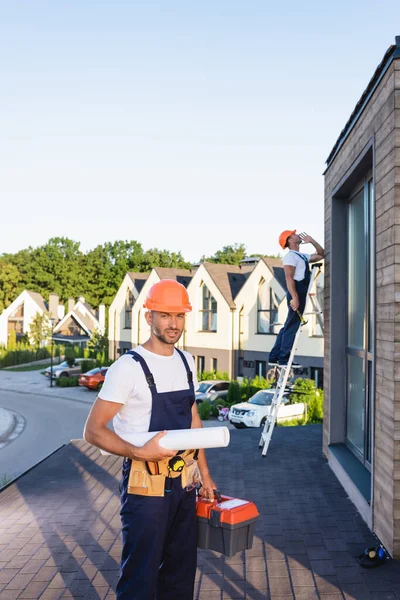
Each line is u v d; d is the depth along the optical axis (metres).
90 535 5.72
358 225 7.64
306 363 26.09
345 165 7.29
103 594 4.39
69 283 84.81
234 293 32.94
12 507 6.78
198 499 3.23
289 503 6.55
